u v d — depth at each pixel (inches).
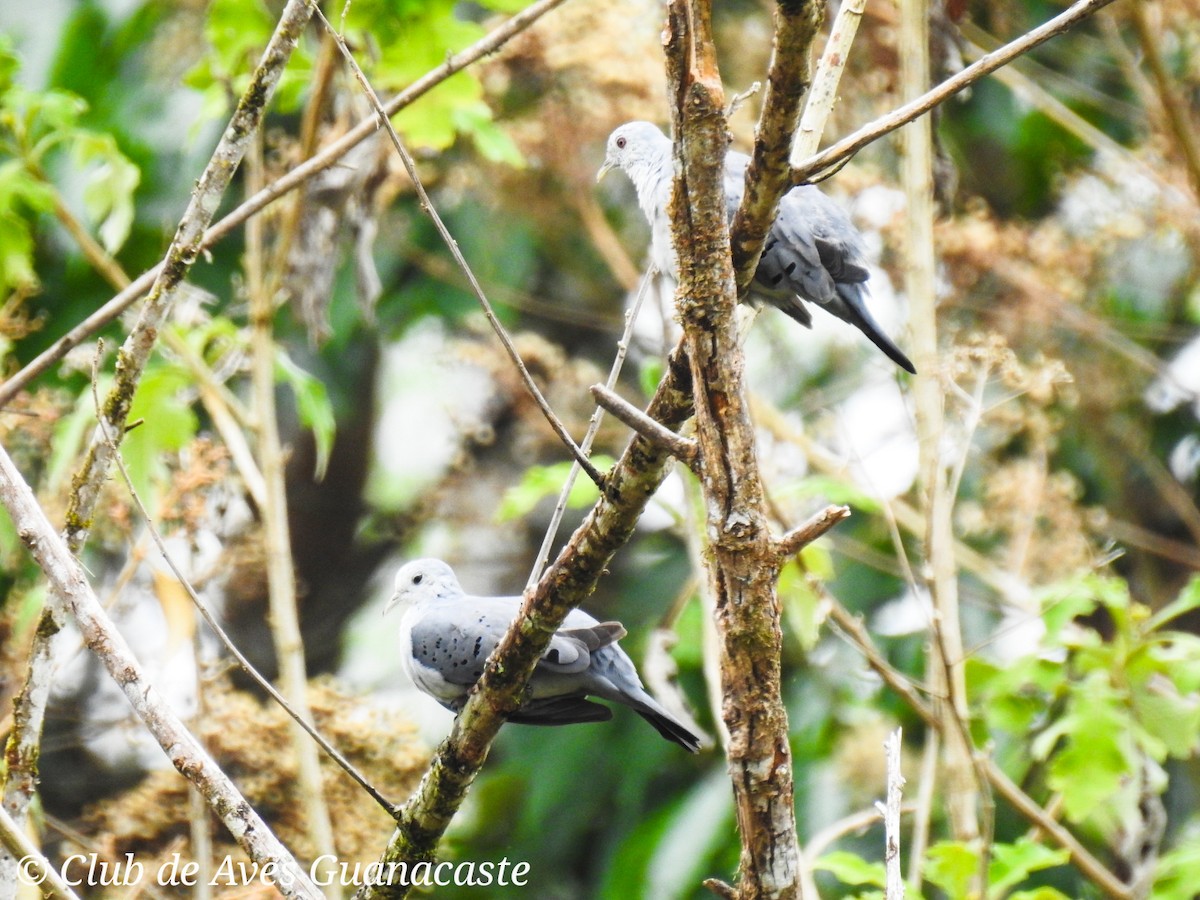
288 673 382.9
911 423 382.0
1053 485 465.1
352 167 351.6
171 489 390.0
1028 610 406.9
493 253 592.4
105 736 545.6
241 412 404.8
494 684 289.3
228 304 564.7
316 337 425.1
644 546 621.3
